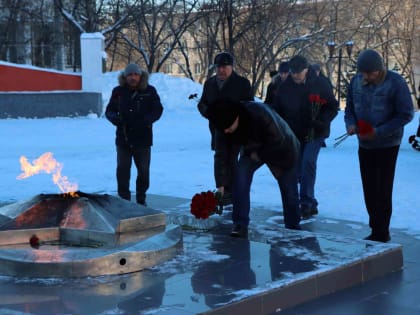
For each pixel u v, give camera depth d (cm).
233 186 536
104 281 398
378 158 537
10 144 1505
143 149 707
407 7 4566
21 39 3234
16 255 418
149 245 438
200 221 584
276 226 565
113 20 3406
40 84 2380
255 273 412
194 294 369
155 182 912
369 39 4209
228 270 420
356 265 438
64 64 3428
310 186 666
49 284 391
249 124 507
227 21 3381
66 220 476
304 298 398
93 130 1903
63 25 3269
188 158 1198
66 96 2391
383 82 528
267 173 993
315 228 611
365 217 665
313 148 662
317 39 3706
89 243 463
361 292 419
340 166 1071
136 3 3234
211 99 696
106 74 2875
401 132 538
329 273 416
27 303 357
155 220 491
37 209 480
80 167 1092
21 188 865
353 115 565
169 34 3484
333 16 4081
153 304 352
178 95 2805
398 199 756
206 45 3622
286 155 541
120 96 704
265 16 3316
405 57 4781
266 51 3469
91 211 477
